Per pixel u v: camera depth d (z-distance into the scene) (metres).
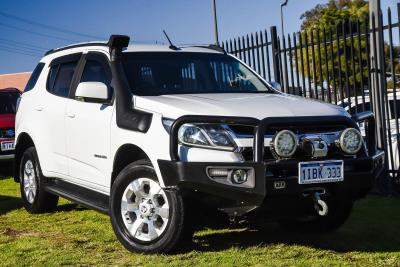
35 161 7.35
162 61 6.27
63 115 6.54
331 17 26.47
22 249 5.67
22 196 7.72
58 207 8.01
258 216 5.09
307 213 5.25
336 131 5.20
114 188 5.41
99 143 5.84
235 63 6.78
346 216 5.84
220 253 5.27
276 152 4.80
